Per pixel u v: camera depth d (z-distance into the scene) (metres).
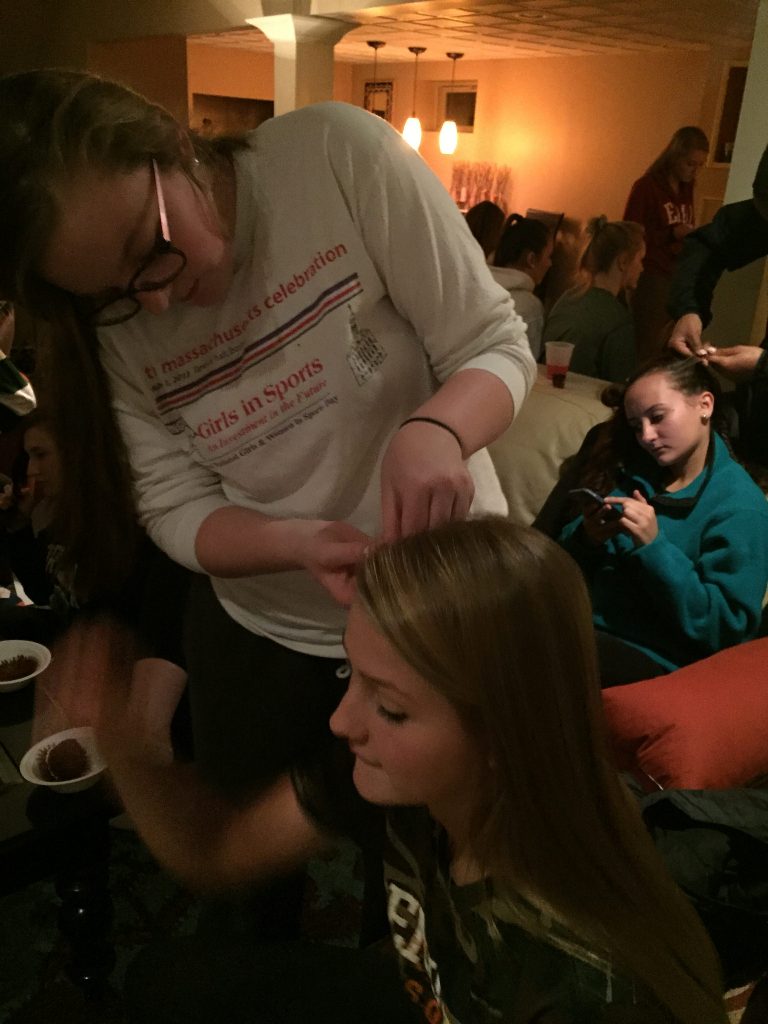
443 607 0.58
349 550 0.78
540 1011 0.62
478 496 0.94
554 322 3.15
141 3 3.74
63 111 0.64
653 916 0.62
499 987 0.65
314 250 0.81
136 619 1.62
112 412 0.99
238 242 0.81
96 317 0.88
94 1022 1.45
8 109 0.65
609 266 3.01
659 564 1.54
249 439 0.91
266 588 0.98
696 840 0.85
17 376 2.34
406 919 0.76
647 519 1.56
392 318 0.87
